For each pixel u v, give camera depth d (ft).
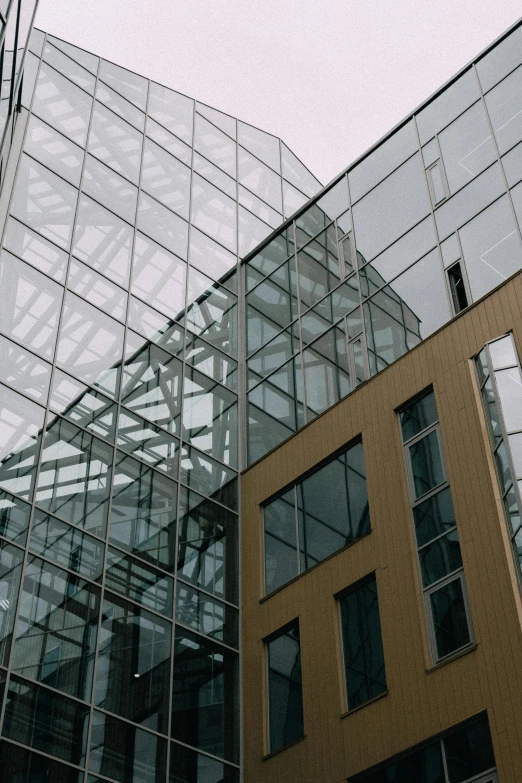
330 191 113.60
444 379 83.82
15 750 69.92
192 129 127.03
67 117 110.11
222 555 95.35
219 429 104.37
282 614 87.97
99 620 81.30
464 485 76.43
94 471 89.30
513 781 61.52
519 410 75.15
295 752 78.48
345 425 92.27
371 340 96.12
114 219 107.76
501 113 96.43
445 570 74.64
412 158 104.42
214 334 111.45
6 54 80.74
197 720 82.58
